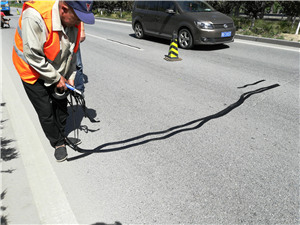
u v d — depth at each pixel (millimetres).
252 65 5906
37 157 2594
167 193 2146
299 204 2051
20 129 3078
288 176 2354
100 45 8336
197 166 2488
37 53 1953
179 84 4719
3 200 2053
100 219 1903
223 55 6902
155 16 8469
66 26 2074
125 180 2295
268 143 2867
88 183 2256
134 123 3316
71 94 2508
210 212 1971
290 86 4566
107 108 3746
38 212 1954
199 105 3838
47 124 2365
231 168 2461
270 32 9453
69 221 1883
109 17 18078
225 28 7363
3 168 2420
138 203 2045
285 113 3564
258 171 2420
